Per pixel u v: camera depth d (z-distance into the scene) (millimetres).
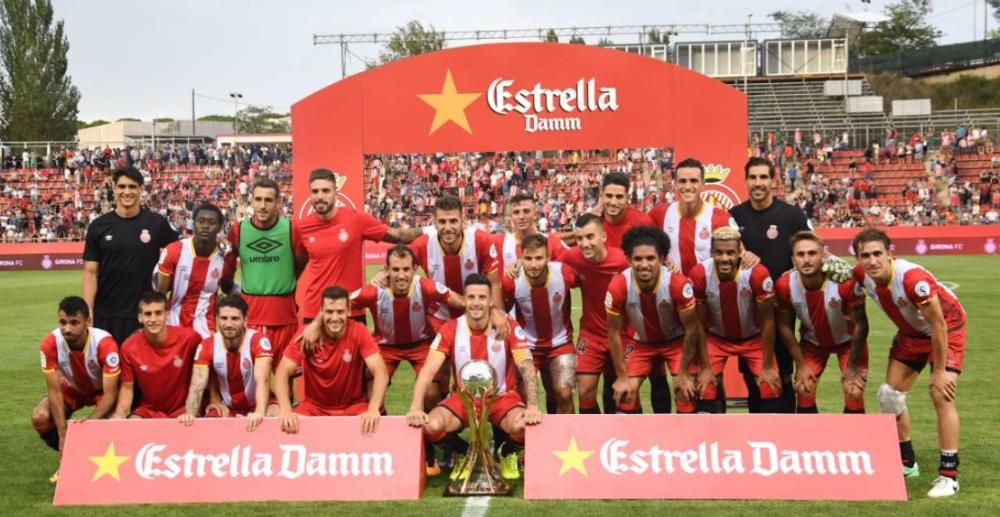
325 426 6203
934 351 5969
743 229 7570
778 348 7480
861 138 39031
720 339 7375
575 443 6070
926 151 36500
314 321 6566
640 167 23812
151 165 38375
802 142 37875
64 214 36312
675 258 7781
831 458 5930
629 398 6988
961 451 6969
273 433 6188
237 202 35125
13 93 55969
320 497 5980
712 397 7000
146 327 6598
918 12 70875
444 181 26984
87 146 53094
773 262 7445
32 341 14078
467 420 6488
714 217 7664
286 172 37000
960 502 5730
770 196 7570
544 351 7453
